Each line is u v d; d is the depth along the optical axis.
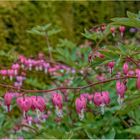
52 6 7.52
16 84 4.30
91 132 3.31
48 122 3.90
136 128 2.91
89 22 8.51
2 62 4.68
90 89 3.86
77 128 3.31
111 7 9.26
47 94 4.32
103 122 3.28
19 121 3.80
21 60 4.20
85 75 3.83
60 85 4.54
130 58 2.59
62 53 4.55
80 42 8.24
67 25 7.89
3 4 6.66
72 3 8.05
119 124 3.36
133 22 2.38
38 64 4.54
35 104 2.35
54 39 7.35
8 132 3.48
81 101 2.40
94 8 8.66
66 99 4.00
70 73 4.60
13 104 3.29
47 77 6.02
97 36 3.42
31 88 5.21
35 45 6.99
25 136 3.47
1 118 2.66
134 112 3.20
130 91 3.38
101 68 4.23
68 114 3.83
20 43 6.82
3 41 6.60
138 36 7.77
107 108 3.37
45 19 7.33
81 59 5.03
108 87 3.33
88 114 3.38
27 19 6.99
